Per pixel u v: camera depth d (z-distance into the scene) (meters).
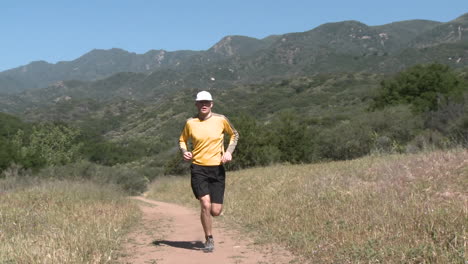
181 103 187.75
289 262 4.80
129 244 6.16
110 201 12.59
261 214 8.37
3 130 56.44
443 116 24.30
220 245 5.98
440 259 3.93
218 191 5.41
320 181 10.13
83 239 5.60
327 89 172.62
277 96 184.12
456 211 5.32
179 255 5.27
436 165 9.00
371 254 4.36
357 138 27.20
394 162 10.74
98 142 90.62
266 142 33.28
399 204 6.37
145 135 146.00
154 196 23.75
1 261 4.58
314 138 33.28
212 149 5.36
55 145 52.78
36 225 7.27
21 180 17.50
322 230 5.93
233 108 178.25
